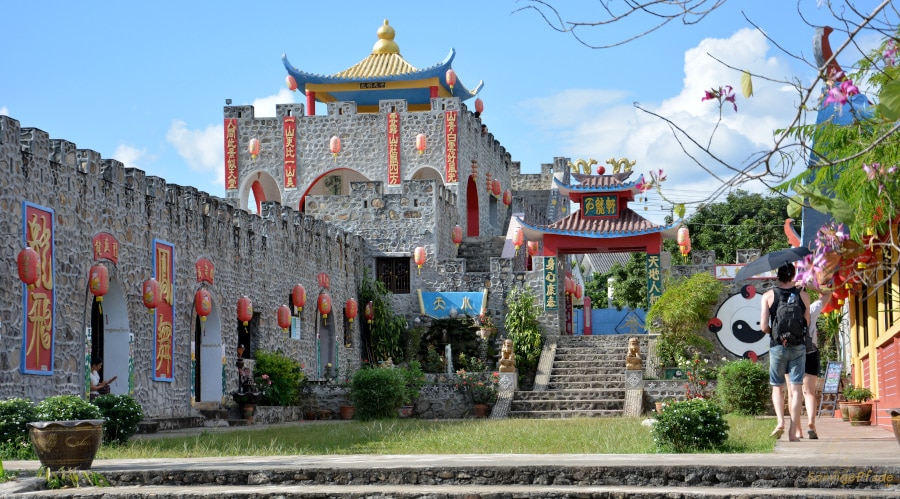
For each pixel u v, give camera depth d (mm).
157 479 11031
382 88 48531
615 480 10336
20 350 19266
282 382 30109
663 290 36844
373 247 41344
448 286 40406
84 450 11219
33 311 19672
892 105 6191
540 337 36875
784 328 13281
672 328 34500
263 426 25375
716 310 34781
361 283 40438
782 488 9828
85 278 21656
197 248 27094
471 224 49375
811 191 7660
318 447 17500
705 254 37000
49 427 11070
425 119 46125
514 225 46719
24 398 17391
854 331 20984
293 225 33875
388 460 11719
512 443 17734
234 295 29188
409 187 41344
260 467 10992
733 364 26938
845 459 10391
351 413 31547
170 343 25359
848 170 8727
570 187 38219
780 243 52375
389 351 39250
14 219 19281
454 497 9766
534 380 35531
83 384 21453
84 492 10273
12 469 11656
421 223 41125
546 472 10484
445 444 17781
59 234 20781
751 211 54531
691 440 15289
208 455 15281
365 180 48250
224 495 10023
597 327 49406
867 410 17594
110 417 17969
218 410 27031
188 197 26828
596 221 38031
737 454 11695
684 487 10062
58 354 20594
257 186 49250
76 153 21641
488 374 32031
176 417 24641
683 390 30766
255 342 30844
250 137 47031
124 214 23469
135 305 23766
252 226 30750
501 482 10531
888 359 16156
